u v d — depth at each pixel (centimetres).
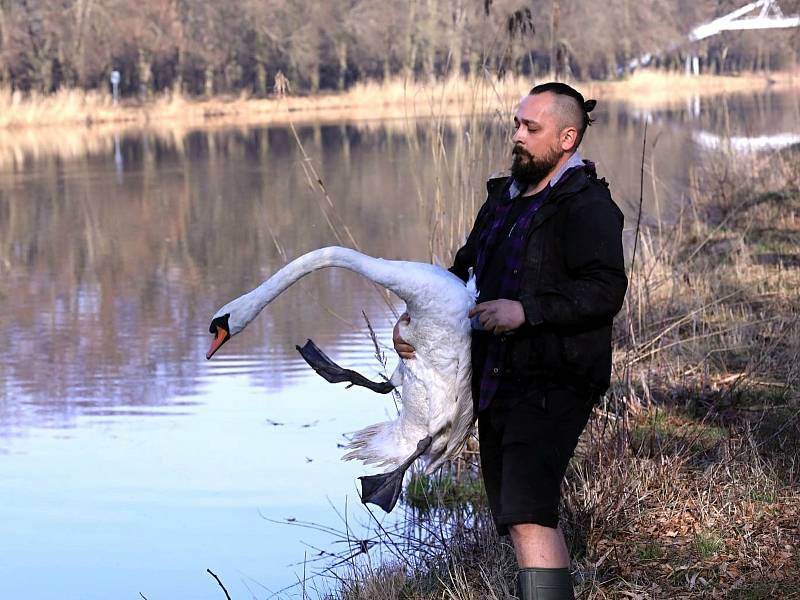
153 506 601
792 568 441
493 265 372
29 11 4872
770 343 729
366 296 1108
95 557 541
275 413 758
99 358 926
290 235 1549
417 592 460
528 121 359
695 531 477
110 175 2447
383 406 767
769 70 5816
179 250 1483
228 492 618
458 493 586
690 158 2162
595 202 355
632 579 444
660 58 5472
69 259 1436
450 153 995
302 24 4900
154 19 4981
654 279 862
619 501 489
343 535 554
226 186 2186
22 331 1033
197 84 5306
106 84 4953
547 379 360
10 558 544
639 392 656
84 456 684
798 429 573
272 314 1042
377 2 4731
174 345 966
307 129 3716
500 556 470
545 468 358
